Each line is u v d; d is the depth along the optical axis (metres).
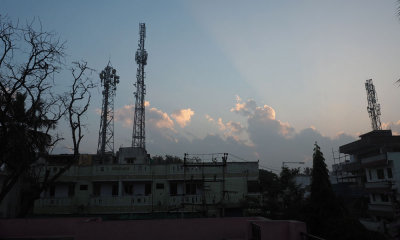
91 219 15.27
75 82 21.36
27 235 15.98
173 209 31.02
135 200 34.31
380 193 39.44
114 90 51.59
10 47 18.09
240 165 35.16
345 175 59.16
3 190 18.25
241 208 33.34
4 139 18.16
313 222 28.02
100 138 49.06
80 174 35.59
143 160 40.25
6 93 17.89
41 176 33.38
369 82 59.34
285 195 33.25
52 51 19.30
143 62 52.25
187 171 35.03
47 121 20.98
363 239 23.56
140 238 13.78
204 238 14.06
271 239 10.26
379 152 43.19
